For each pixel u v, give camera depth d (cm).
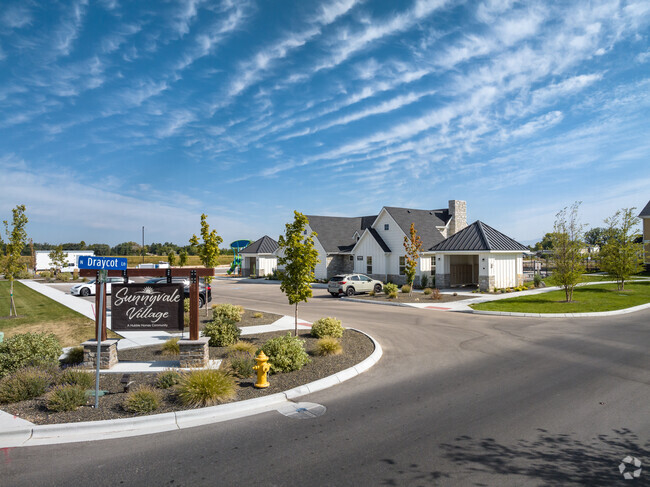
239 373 973
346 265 4028
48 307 2200
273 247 5034
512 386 891
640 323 1661
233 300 2664
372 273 3572
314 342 1305
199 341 1018
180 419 739
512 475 524
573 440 623
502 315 1919
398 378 964
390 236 3478
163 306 1091
